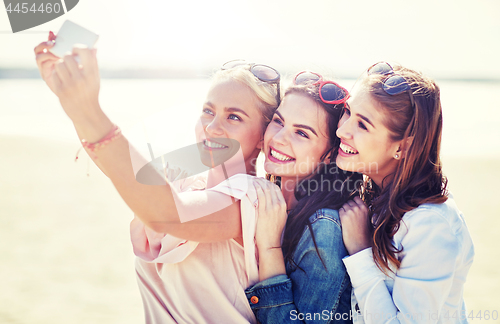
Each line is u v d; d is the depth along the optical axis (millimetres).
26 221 5336
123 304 3396
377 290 1408
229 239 1444
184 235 1228
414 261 1390
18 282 3789
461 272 1526
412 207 1436
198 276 1438
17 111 12500
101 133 1027
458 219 1482
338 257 1447
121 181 1061
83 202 6074
